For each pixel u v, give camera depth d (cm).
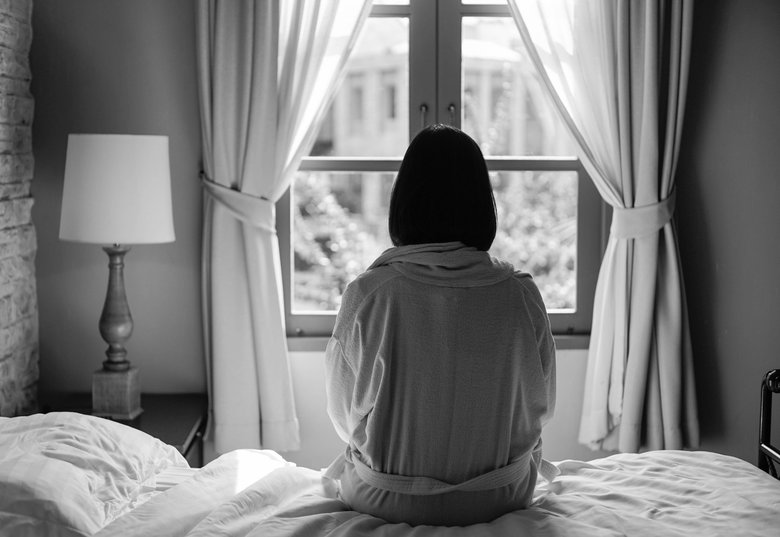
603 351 306
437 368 168
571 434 322
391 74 694
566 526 167
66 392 315
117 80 306
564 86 301
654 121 296
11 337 285
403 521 172
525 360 172
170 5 304
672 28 295
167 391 317
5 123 280
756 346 317
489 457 174
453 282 169
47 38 304
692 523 174
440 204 172
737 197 313
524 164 319
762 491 189
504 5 312
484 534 163
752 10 308
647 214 299
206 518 172
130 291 313
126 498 200
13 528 174
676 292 303
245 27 290
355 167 316
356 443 177
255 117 293
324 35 297
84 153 264
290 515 174
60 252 310
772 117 311
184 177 310
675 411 304
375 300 170
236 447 300
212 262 298
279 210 316
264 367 300
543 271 697
